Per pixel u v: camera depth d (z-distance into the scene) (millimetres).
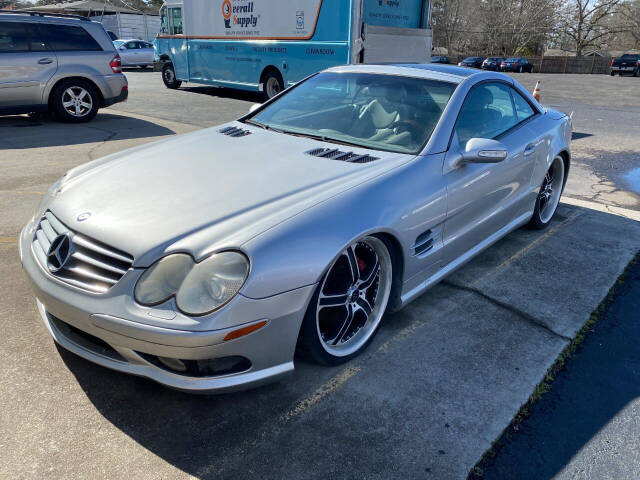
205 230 2172
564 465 2150
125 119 9539
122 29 31891
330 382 2551
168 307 2014
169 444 2137
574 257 4125
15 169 5891
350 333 2723
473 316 3211
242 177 2664
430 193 2863
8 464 1998
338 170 2756
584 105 14883
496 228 3846
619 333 3115
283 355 2248
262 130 3518
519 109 4156
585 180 6449
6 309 3020
